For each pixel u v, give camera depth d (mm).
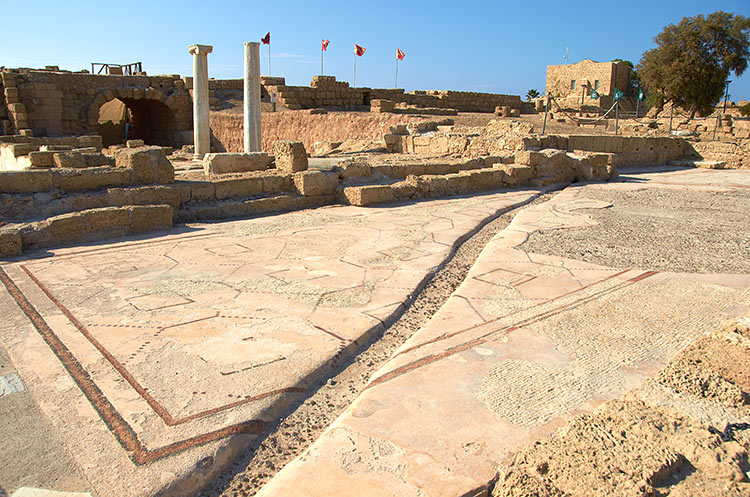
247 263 5617
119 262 5598
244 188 8867
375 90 33781
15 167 13062
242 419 2711
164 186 7801
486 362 3336
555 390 3006
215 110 30688
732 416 2596
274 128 27500
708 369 3029
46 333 3736
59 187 7137
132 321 3973
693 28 36594
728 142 19703
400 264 5633
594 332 3828
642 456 2221
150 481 2262
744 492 2059
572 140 16344
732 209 9414
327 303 4426
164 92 30891
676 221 8219
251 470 2463
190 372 3191
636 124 26734
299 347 3564
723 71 36406
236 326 3902
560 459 2225
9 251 5750
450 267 5758
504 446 2477
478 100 36156
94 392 2951
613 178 14352
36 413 2746
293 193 9398
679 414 2582
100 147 21531
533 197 10852
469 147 15977
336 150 19609
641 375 3199
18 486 2215
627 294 4664
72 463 2365
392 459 2375
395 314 4281
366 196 9367
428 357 3398
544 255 5988
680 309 4305
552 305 4375
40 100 26641
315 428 2795
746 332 3488
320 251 6148
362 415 2725
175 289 4734
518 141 14672
